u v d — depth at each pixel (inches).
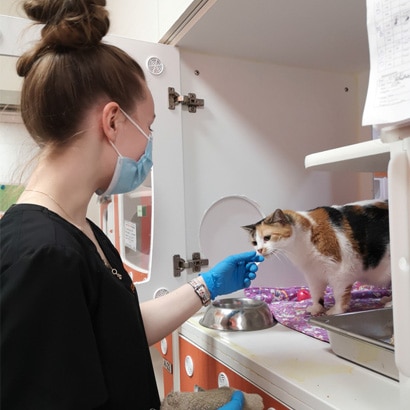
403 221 17.7
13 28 37.4
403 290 17.7
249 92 51.1
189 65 47.6
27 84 24.2
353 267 41.0
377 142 27.6
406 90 15.7
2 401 17.9
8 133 35.4
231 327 38.3
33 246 19.5
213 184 49.2
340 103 56.8
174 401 26.0
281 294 49.9
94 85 24.0
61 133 23.6
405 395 18.5
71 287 19.7
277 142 52.8
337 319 34.0
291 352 32.0
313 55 50.6
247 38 45.1
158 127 44.8
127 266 47.5
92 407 19.8
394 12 16.2
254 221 51.7
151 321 32.0
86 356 19.7
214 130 49.1
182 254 46.2
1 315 18.0
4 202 34.0
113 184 27.3
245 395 27.0
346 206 43.9
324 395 24.0
